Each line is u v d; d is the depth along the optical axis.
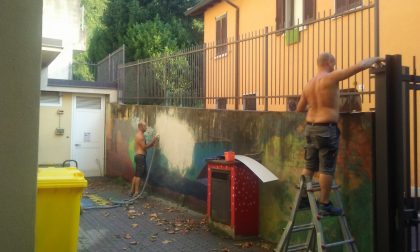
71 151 15.75
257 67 8.66
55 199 3.38
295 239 6.32
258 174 6.42
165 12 26.31
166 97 12.04
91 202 10.77
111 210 9.82
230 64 9.44
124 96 15.31
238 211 7.04
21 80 2.13
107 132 15.95
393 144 4.68
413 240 5.04
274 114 7.02
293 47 7.93
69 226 3.41
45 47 7.81
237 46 9.23
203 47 10.45
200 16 18.97
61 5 30.45
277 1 12.55
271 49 8.70
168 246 6.84
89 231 7.85
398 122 4.61
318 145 4.98
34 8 2.18
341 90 6.39
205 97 9.88
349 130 5.50
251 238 7.14
